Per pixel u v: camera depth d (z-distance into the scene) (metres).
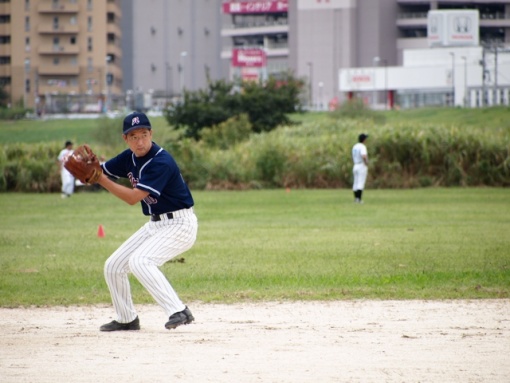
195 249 39.06
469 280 29.88
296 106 165.75
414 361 17.91
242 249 39.06
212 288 28.75
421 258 35.50
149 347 19.47
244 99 156.12
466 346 19.48
